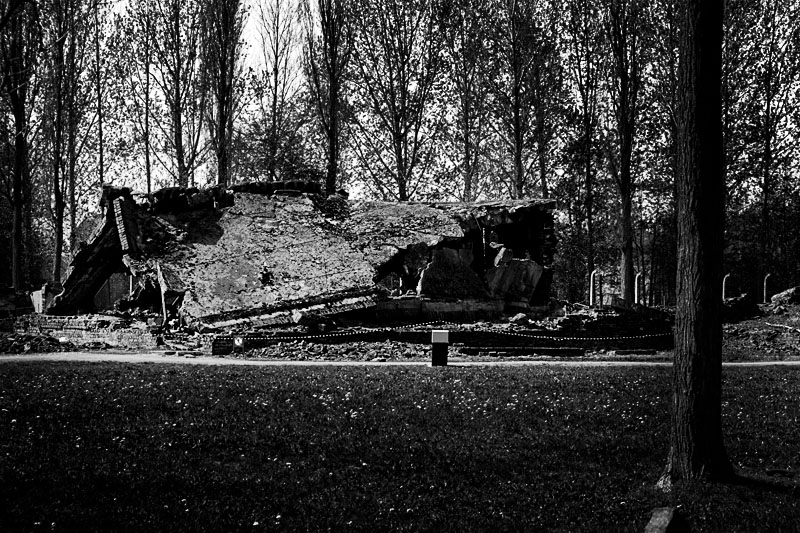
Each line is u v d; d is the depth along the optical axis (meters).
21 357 25.81
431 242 38.06
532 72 51.53
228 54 49.47
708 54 11.84
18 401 16.19
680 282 12.29
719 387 12.30
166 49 51.16
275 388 18.25
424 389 18.66
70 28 49.81
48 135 50.75
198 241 36.16
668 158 52.25
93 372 20.38
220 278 33.72
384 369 22.48
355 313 33.47
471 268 38.94
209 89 50.62
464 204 42.72
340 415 15.84
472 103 54.72
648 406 17.59
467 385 19.31
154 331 30.25
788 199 57.28
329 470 12.63
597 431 15.38
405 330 30.77
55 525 9.95
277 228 37.88
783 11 51.66
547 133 52.50
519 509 11.34
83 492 11.09
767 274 53.38
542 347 31.19
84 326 33.53
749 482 12.38
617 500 11.73
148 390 17.59
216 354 27.36
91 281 38.41
